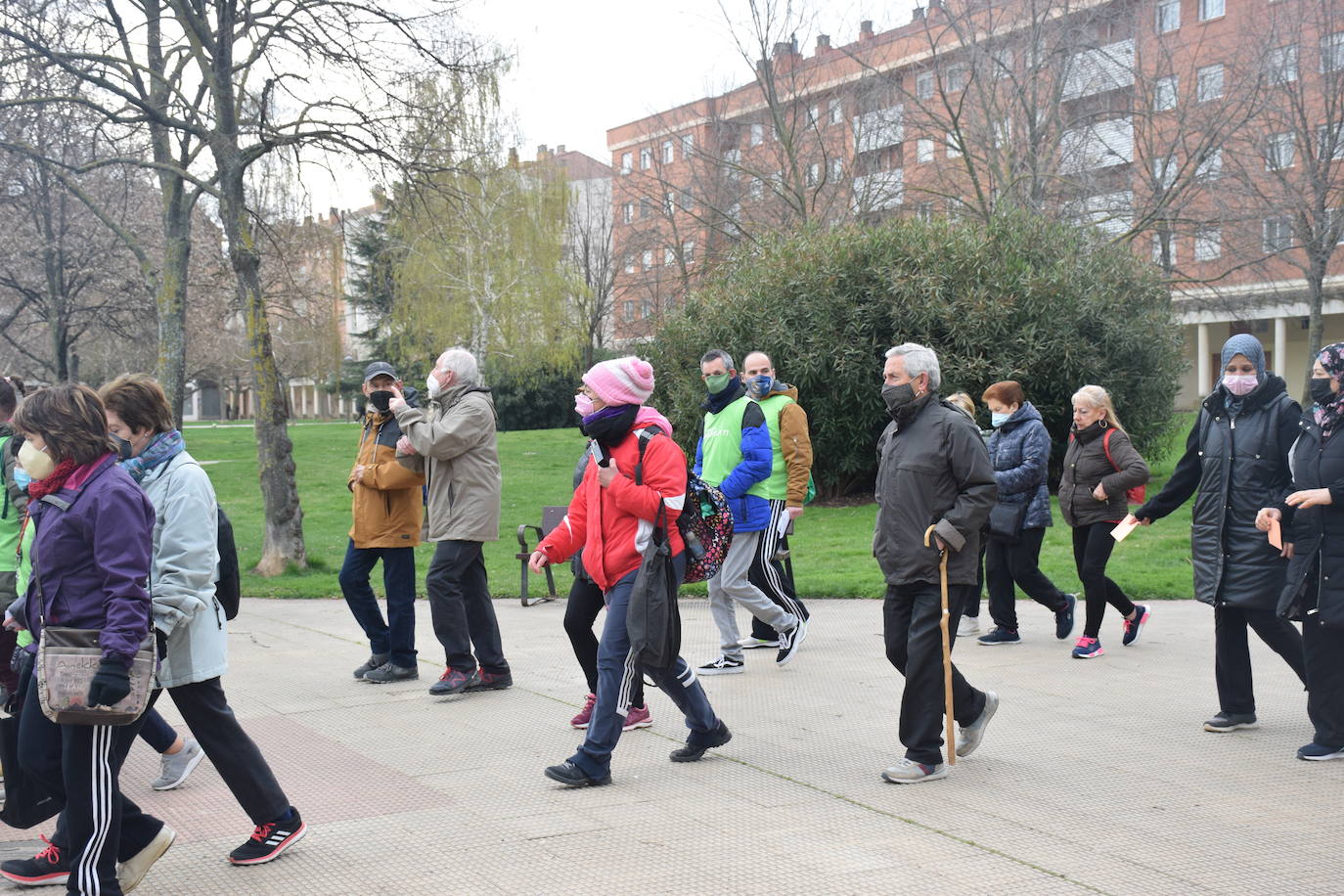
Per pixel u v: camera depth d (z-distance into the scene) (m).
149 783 5.17
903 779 4.99
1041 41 23.84
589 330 42.81
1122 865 3.97
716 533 5.08
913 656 5.02
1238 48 23.98
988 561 8.32
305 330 50.22
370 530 7.20
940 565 4.99
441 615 6.79
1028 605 10.06
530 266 38.44
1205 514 5.70
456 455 6.70
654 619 4.89
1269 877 3.84
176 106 12.93
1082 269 18.50
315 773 5.28
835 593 10.66
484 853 4.18
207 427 55.16
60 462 3.48
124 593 3.41
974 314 17.34
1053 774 5.10
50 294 21.75
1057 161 24.69
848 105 27.98
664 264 42.59
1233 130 22.50
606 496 5.10
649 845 4.25
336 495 22.16
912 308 17.52
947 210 23.81
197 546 3.80
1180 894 3.70
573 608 5.85
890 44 28.23
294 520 12.91
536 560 5.49
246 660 8.05
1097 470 7.69
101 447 3.52
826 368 17.84
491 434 6.84
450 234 14.94
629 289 45.03
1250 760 5.28
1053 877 3.86
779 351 18.14
